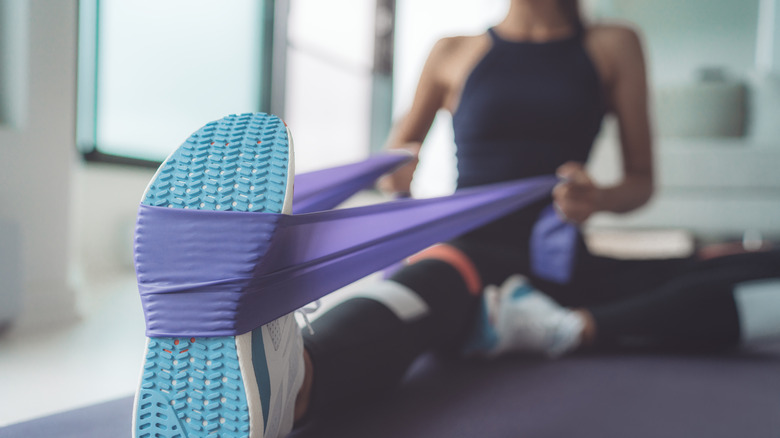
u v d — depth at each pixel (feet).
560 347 3.47
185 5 10.08
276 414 1.67
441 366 3.22
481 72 3.86
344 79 14.71
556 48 3.83
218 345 1.53
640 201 3.82
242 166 1.58
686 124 12.54
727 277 3.58
